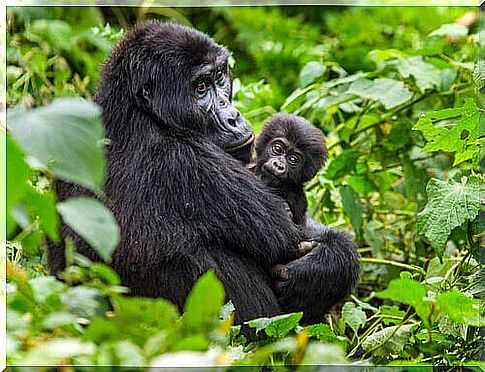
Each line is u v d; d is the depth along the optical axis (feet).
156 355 14.43
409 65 37.91
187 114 27.27
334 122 41.81
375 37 59.52
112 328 15.02
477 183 26.14
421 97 38.99
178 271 24.93
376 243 36.11
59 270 26.23
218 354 13.83
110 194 25.30
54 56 43.50
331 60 51.88
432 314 18.10
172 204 25.40
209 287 15.25
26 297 15.96
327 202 37.93
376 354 22.80
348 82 39.55
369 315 33.37
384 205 39.68
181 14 58.13
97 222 12.88
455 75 37.91
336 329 30.32
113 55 27.84
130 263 24.75
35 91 38.88
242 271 26.18
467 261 28.09
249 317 25.79
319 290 27.99
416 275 29.84
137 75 26.94
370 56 40.70
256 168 30.55
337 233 29.04
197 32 28.48
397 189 40.73
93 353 14.19
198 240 25.50
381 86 37.63
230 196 26.22
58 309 15.80
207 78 28.04
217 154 26.84
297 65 59.67
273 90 50.80
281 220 27.04
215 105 28.22
